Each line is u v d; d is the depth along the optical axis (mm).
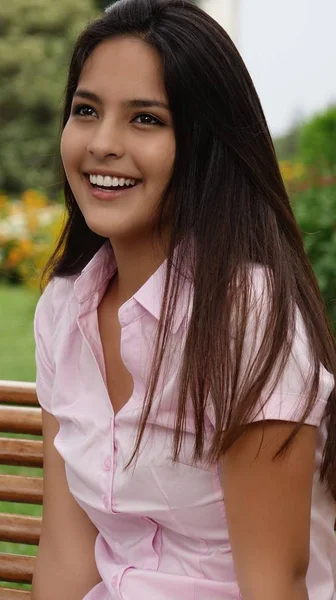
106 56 1673
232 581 1680
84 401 1801
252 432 1556
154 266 1770
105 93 1666
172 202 1692
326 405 1640
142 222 1702
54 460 1948
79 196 1745
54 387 1849
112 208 1700
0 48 16156
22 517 2166
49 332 1941
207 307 1597
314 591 1735
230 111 1646
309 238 5008
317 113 7098
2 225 9430
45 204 9938
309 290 1673
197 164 1669
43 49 16359
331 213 5066
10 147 15758
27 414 2123
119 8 1695
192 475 1632
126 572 1726
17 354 6133
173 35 1632
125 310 1691
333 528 1785
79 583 1909
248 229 1653
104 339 1847
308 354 1586
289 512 1578
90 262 1863
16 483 2152
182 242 1673
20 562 2168
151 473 1656
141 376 1694
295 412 1541
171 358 1647
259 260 1646
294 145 13469
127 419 1687
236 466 1576
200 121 1649
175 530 1691
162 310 1649
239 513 1593
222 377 1562
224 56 1642
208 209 1658
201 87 1631
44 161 15758
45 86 15914
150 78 1643
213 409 1583
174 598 1693
